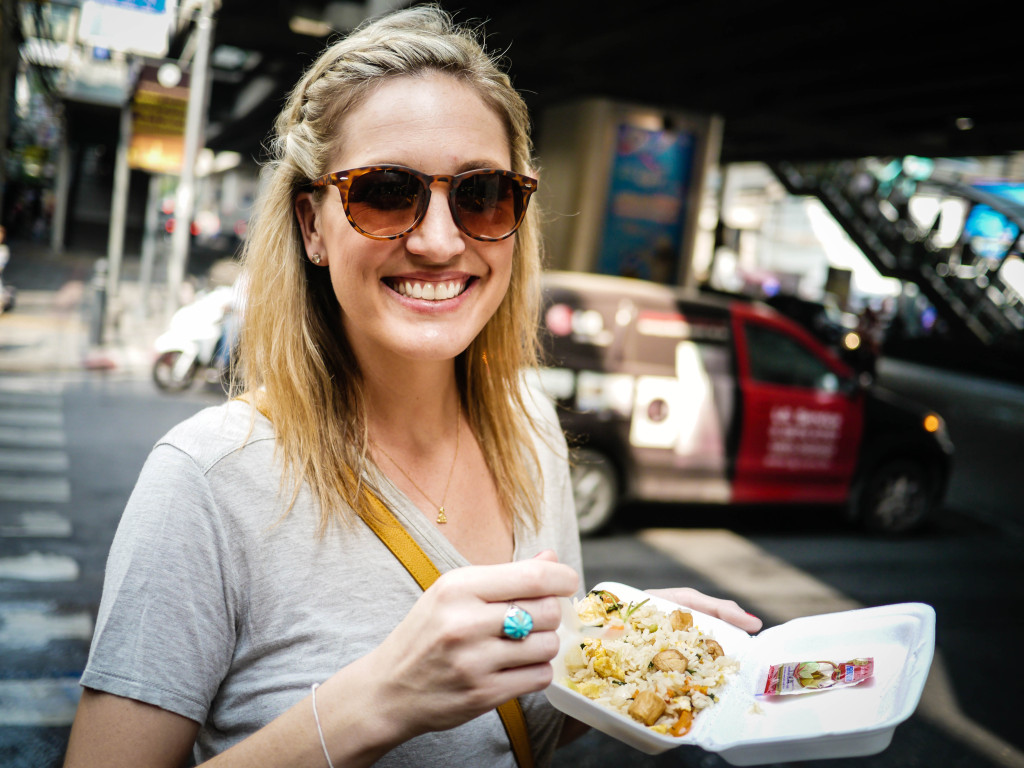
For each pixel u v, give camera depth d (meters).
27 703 3.50
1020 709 4.06
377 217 0.99
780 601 5.23
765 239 39.81
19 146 30.92
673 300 6.00
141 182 39.78
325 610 0.97
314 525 0.99
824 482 6.54
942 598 5.54
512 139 1.11
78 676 3.75
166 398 9.74
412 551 1.02
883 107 15.20
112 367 11.48
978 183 26.38
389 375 1.11
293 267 1.08
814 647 1.04
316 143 1.04
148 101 14.16
